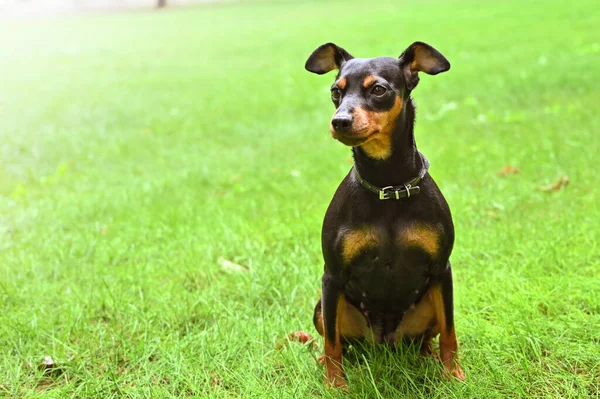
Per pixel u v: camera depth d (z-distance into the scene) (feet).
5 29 28.12
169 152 7.94
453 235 3.51
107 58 16.93
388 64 3.43
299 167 6.91
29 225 5.90
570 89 8.87
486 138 7.23
